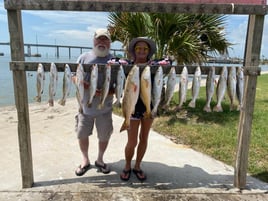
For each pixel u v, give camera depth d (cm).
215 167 402
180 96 298
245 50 319
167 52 664
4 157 421
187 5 295
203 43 696
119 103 302
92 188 335
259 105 798
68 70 296
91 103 322
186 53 659
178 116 620
